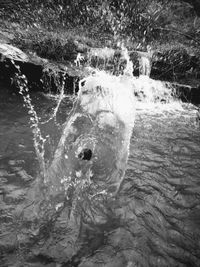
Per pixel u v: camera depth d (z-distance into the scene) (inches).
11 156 127.7
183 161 146.1
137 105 246.4
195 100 283.7
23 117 174.9
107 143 128.3
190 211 107.5
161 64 316.5
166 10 489.1
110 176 116.7
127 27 409.1
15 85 227.0
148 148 156.6
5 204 98.2
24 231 88.4
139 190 114.6
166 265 82.7
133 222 97.2
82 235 89.2
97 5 420.5
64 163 118.1
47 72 233.5
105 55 287.6
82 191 106.7
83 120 136.2
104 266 79.7
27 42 268.5
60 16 384.2
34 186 107.7
